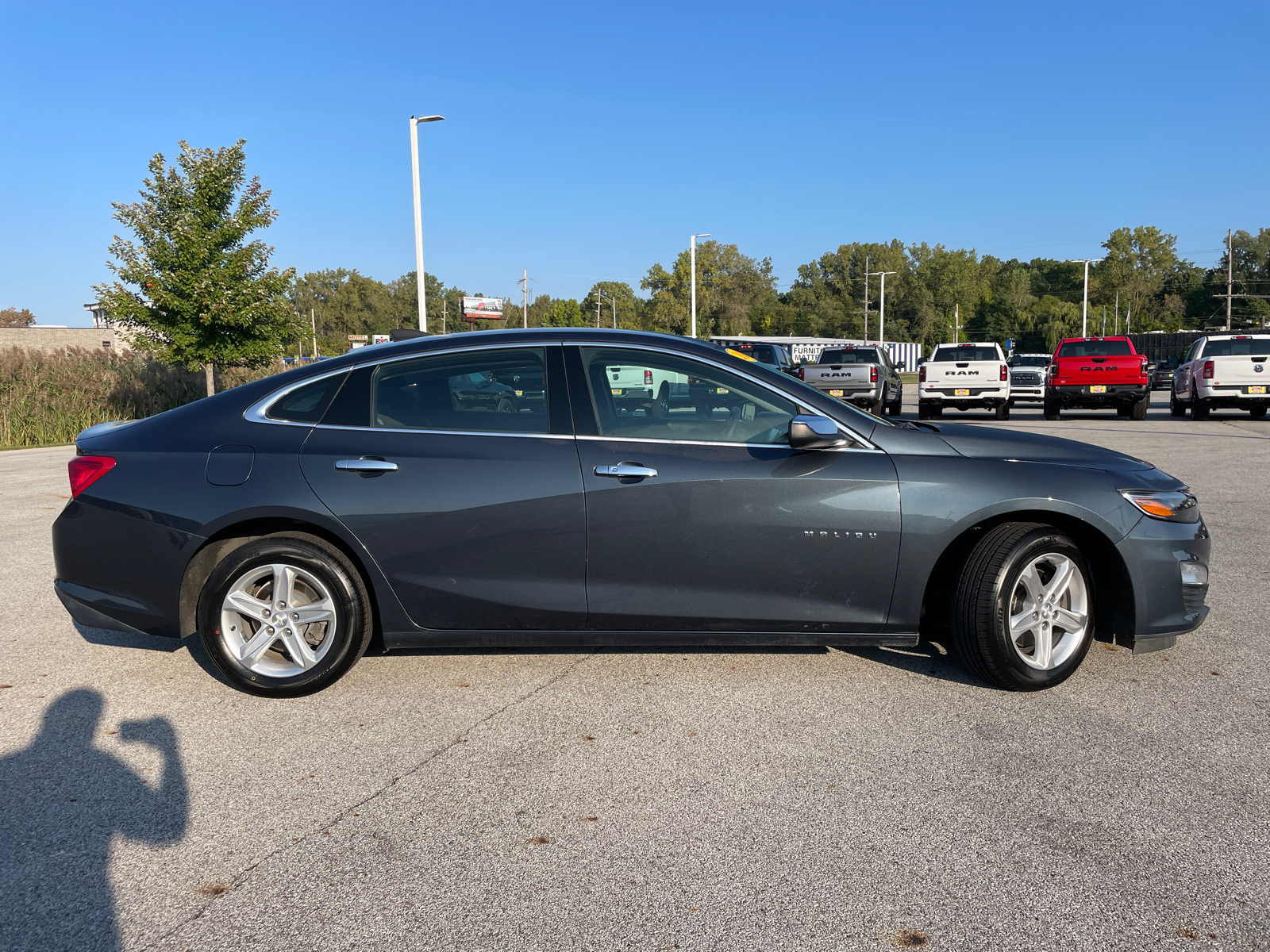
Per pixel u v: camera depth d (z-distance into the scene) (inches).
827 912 91.1
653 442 147.5
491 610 147.2
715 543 144.8
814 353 2564.0
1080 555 147.7
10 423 712.4
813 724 137.9
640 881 96.9
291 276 777.6
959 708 143.4
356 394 151.3
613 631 148.5
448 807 113.6
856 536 144.8
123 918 91.3
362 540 144.9
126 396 787.4
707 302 4434.1
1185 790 116.3
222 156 739.4
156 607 147.9
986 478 145.9
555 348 152.3
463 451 146.6
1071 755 126.6
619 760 126.2
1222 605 201.3
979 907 91.8
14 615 202.4
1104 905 91.9
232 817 111.5
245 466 146.7
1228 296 2810.0
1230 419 784.9
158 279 730.2
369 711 144.6
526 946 86.2
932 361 845.2
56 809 113.6
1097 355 786.8
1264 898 92.8
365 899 94.2
